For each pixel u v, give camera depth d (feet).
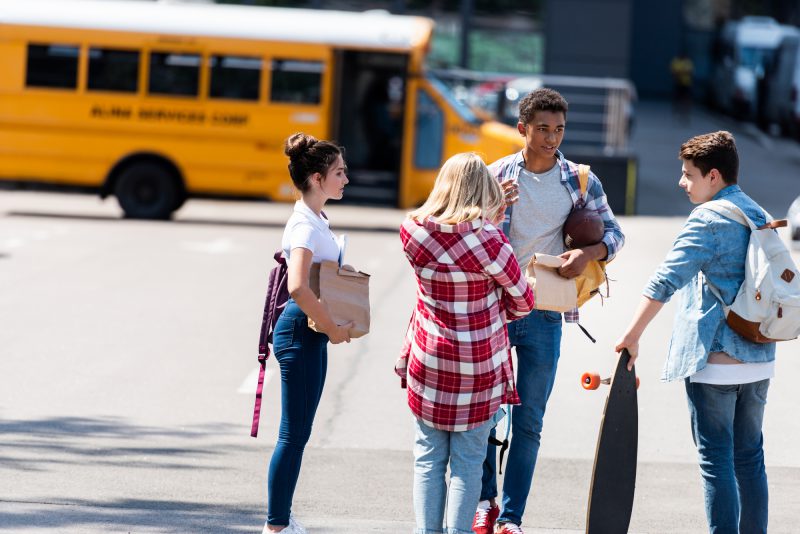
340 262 35.65
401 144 136.77
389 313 81.71
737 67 291.99
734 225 33.55
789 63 254.06
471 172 32.58
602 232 37.24
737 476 34.94
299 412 35.32
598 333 76.33
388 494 43.42
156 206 134.82
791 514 41.78
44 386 58.59
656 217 150.00
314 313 34.17
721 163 34.35
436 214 32.58
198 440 50.08
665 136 256.52
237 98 134.51
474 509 32.83
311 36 134.21
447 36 183.93
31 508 40.09
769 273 32.96
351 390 60.18
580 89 184.14
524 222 37.88
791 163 222.48
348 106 138.00
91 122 133.90
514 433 37.99
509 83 181.57
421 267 32.58
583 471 47.39
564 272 36.37
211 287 89.51
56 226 125.08
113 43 133.59
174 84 134.10
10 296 83.25
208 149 134.21
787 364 68.33
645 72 357.41
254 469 46.03
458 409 32.48
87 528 38.24
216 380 61.00
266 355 36.17
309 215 35.12
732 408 34.09
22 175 135.13
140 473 44.91
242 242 117.50
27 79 134.10
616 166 150.92
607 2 182.19
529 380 37.76
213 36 133.69
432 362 32.58
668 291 33.30
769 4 357.00
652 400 59.21
